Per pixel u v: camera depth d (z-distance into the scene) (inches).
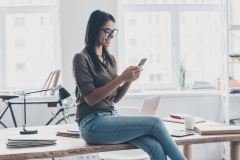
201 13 171.8
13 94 141.9
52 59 165.2
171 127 99.6
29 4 163.0
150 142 79.6
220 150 159.6
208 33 172.4
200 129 90.3
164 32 170.1
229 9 168.7
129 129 80.4
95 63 87.1
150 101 97.3
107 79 88.4
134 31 168.9
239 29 149.3
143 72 170.6
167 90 169.5
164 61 170.7
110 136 81.4
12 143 80.4
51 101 138.0
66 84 156.1
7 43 164.2
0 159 74.2
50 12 163.0
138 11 167.2
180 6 169.3
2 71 163.8
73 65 85.2
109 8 158.1
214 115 159.2
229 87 154.4
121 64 168.2
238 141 89.5
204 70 173.0
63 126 106.5
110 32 88.2
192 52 172.1
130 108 125.7
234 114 161.5
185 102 157.1
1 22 162.9
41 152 76.5
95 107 85.5
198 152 158.9
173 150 78.3
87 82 83.2
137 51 169.3
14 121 142.1
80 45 156.4
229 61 149.8
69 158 147.4
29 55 164.7
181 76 166.9
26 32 164.1
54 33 163.9
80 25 156.1
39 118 152.3
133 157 107.8
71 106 140.2
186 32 171.5
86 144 83.4
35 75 165.2
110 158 107.6
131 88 161.6
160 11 168.4
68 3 155.1
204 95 157.5
